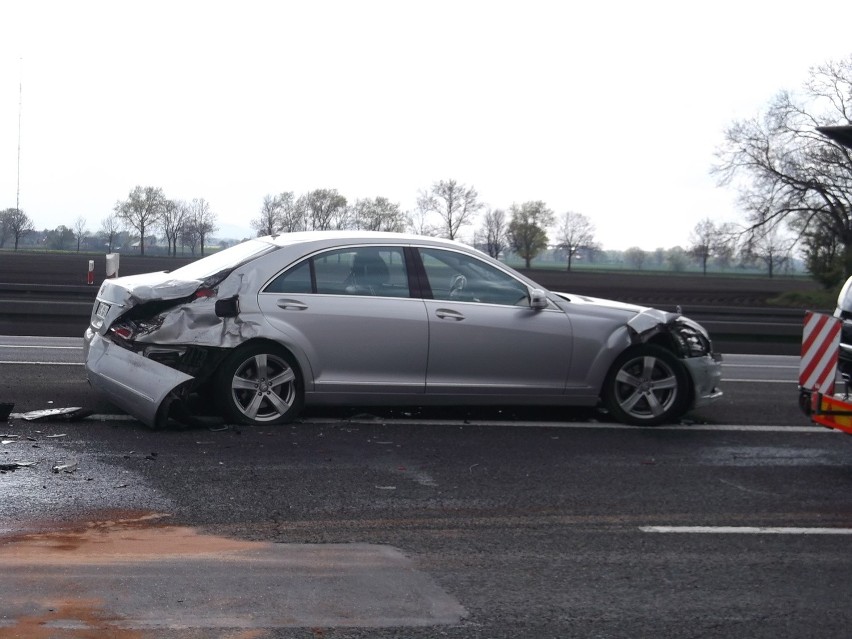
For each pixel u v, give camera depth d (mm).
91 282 31875
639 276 77375
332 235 8609
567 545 5566
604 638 4316
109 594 4562
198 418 8055
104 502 5969
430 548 5414
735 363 15148
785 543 5750
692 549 5582
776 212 53438
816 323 7406
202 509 5918
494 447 7883
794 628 4504
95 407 8805
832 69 51469
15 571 4793
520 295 8742
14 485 6246
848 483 7180
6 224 72125
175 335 7941
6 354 12336
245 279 8180
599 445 8109
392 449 7664
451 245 8734
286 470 6902
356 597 4668
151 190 68625
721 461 7730
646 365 8898
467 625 4398
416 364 8414
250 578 4844
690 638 4355
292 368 8234
